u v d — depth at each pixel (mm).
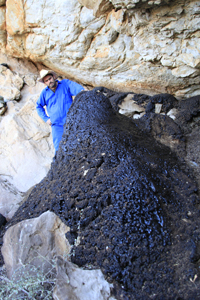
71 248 2160
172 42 3275
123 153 2543
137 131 3322
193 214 2246
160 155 3008
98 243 2031
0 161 4426
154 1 2727
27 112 4863
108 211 2117
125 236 1955
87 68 4539
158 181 2467
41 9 4090
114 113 3363
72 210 2332
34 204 2779
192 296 1678
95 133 2793
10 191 3945
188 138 3441
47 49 4633
